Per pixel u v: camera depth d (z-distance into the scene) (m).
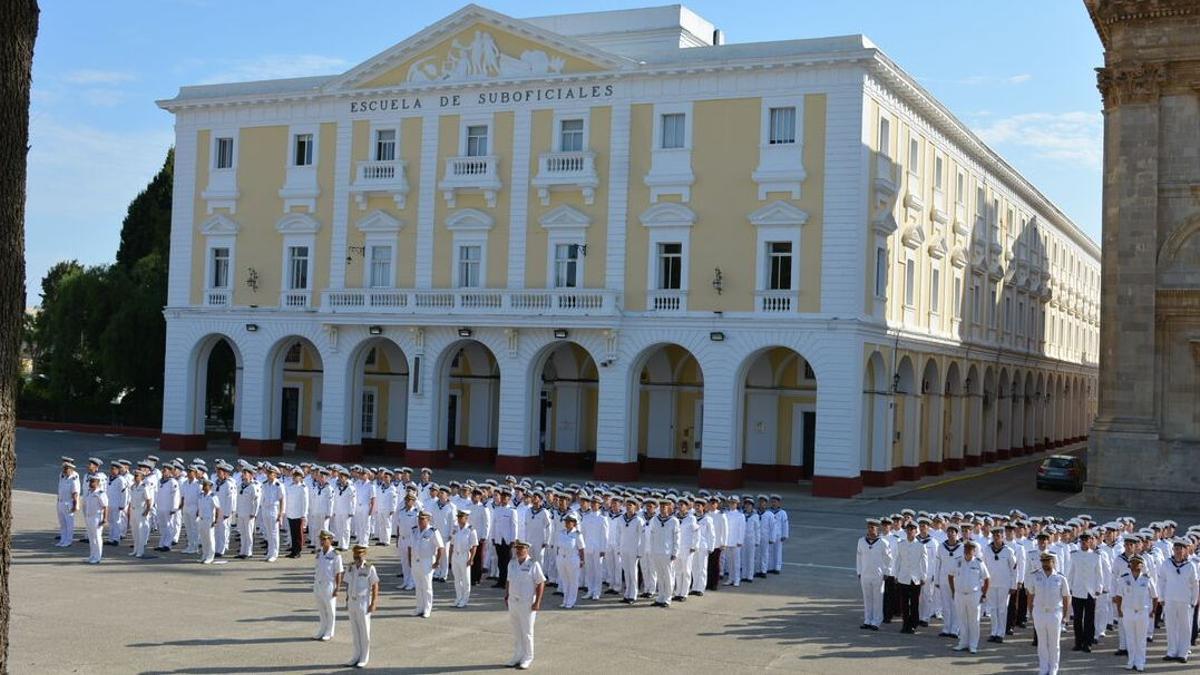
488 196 54.03
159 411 72.06
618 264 51.38
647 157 51.12
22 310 9.94
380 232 56.22
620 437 50.62
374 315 55.00
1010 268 73.75
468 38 54.78
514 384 52.84
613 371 50.91
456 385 59.56
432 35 55.28
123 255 82.88
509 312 52.31
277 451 59.25
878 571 23.84
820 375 47.53
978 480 57.56
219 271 60.31
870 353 49.22
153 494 31.78
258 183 59.22
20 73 9.80
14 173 9.80
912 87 51.47
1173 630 22.33
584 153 51.84
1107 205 45.78
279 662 19.27
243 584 26.59
